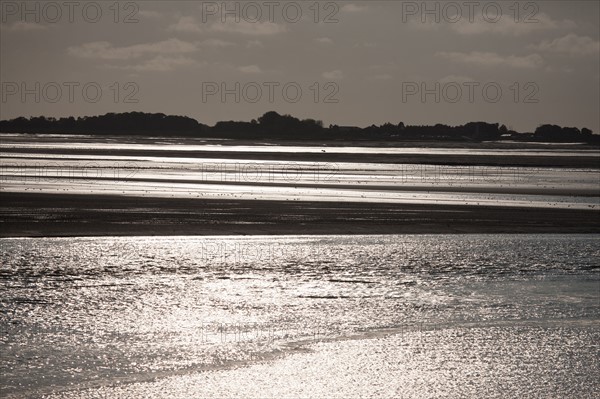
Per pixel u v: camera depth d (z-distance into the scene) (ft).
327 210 301.02
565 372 112.78
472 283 171.12
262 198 343.46
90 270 175.11
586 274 184.24
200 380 106.01
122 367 110.11
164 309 141.90
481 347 123.54
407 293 159.84
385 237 239.91
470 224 273.95
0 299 145.89
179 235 232.94
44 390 100.58
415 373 111.14
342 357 117.08
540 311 146.72
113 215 268.41
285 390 103.55
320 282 168.45
